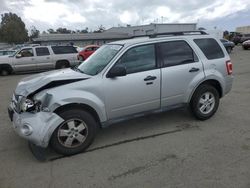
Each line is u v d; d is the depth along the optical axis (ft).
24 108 14.80
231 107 23.34
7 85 41.42
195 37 19.49
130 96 16.70
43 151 15.78
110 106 16.22
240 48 121.90
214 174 12.86
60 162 14.70
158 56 17.67
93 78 15.70
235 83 34.47
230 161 14.01
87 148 16.06
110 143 16.76
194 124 19.42
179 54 18.49
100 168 13.91
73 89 15.06
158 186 12.12
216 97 20.11
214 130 18.24
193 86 18.84
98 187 12.29
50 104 14.42
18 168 14.24
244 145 15.84
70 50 59.47
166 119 20.56
